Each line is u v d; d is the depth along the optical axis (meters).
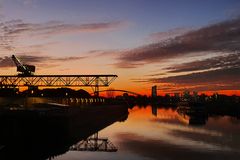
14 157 54.31
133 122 131.50
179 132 92.62
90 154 57.44
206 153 57.41
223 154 56.44
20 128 71.25
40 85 110.56
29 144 68.00
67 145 68.44
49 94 148.12
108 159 52.78
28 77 109.19
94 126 112.94
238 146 65.44
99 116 125.00
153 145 67.06
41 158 53.97
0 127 70.69
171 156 54.84
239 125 115.94
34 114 71.44
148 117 166.62
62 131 74.31
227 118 160.00
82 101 150.12
